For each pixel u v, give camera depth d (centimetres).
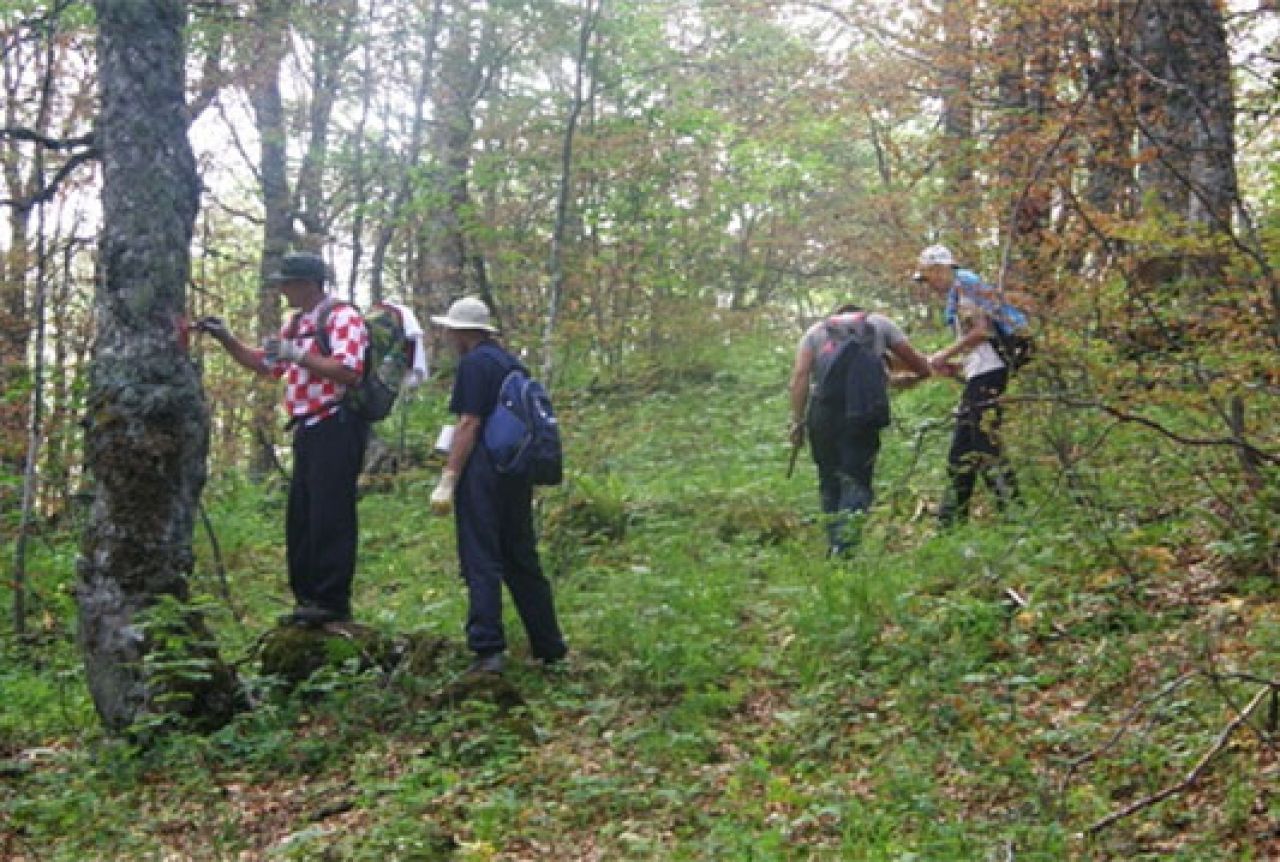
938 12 1152
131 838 572
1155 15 843
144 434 696
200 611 705
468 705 655
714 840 494
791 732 605
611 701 665
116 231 699
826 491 909
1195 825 460
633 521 1039
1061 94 1034
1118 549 704
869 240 1550
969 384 852
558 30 1792
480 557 696
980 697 596
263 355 716
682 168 1811
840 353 885
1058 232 847
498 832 536
